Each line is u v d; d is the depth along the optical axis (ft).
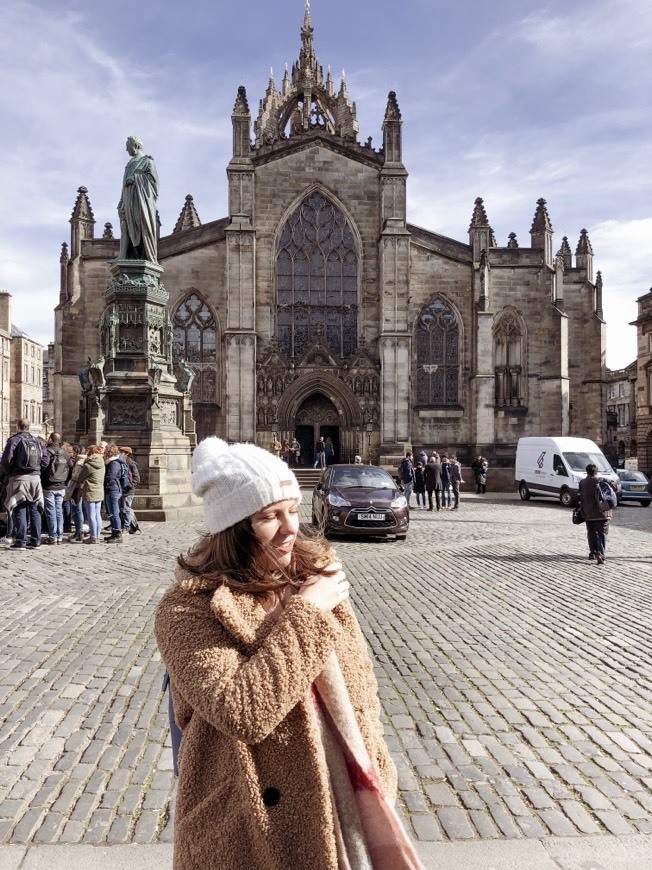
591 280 180.96
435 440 160.04
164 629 7.47
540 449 117.39
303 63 236.02
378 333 158.10
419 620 35.27
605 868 14.25
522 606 38.70
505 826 15.83
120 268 80.33
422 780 18.15
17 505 55.26
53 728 21.08
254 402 150.82
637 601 40.24
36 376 321.93
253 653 7.24
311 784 7.06
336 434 162.50
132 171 80.94
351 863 7.13
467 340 161.27
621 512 106.52
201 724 7.45
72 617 34.27
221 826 7.04
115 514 59.62
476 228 160.15
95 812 16.21
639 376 224.94
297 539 8.71
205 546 8.33
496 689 25.27
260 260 155.94
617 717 22.75
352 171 158.30
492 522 85.10
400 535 67.46
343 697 7.60
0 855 14.43
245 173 152.46
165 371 82.99
